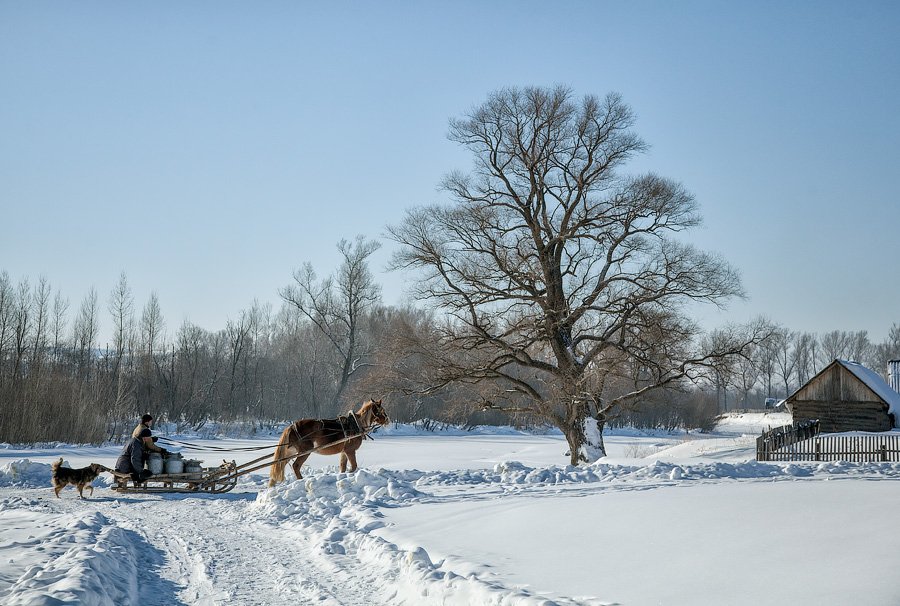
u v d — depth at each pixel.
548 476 20.81
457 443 60.28
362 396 38.12
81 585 7.63
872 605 6.13
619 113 37.62
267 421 83.00
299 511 15.73
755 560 8.07
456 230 37.47
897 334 160.12
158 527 14.02
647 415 93.75
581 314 35.97
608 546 9.58
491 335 37.34
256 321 88.25
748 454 36.06
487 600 7.17
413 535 11.73
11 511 16.66
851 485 14.77
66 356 72.62
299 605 8.05
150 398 73.69
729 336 36.28
